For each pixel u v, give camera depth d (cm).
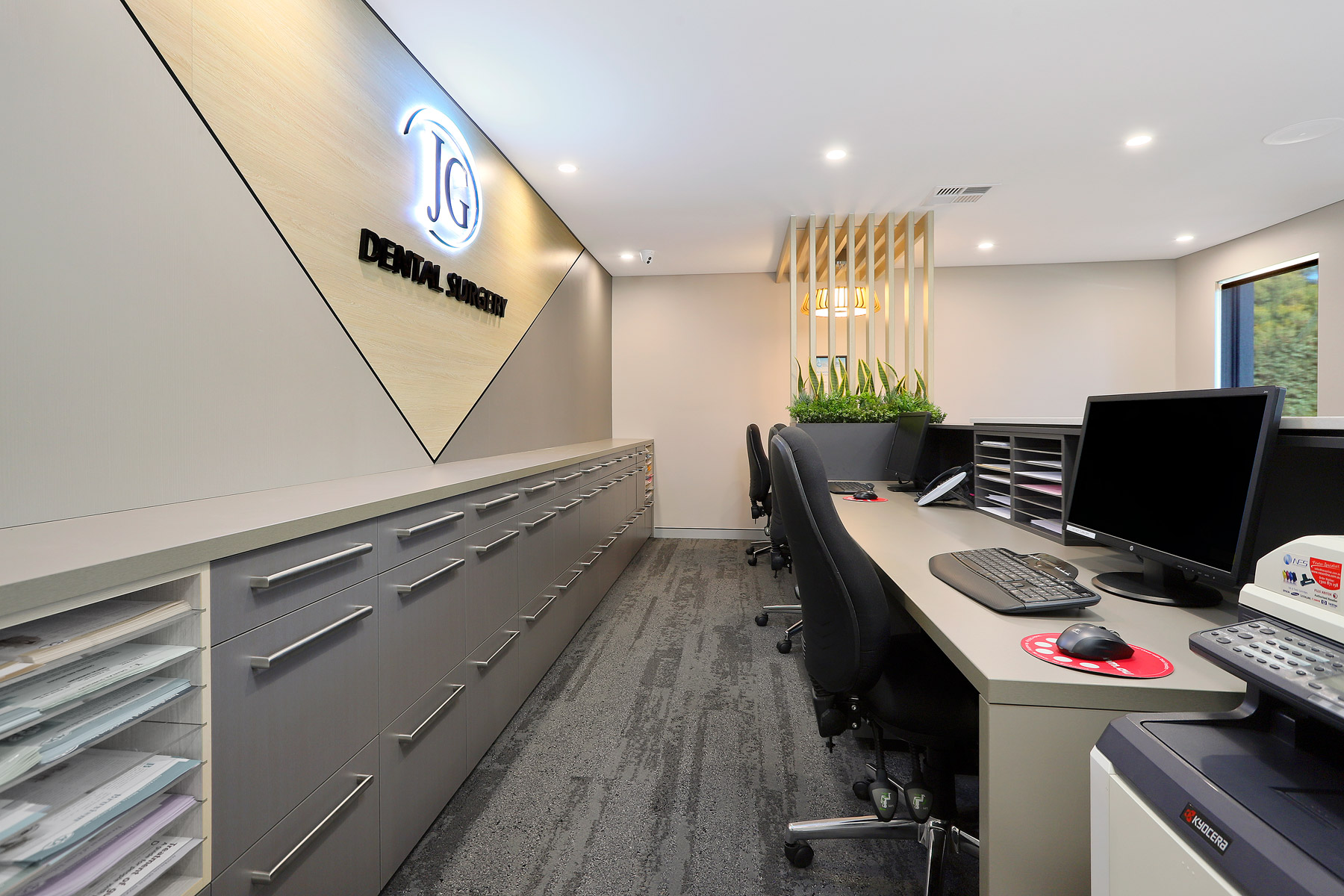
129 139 109
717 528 525
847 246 376
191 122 122
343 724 110
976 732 107
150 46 114
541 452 312
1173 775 57
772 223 394
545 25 195
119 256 108
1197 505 99
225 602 84
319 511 105
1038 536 170
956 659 87
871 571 109
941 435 289
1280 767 57
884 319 522
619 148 282
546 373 349
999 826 77
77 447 100
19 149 92
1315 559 60
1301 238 386
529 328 320
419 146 211
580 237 416
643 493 477
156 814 73
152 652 75
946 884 128
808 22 197
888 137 277
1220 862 49
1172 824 55
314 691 103
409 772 134
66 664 66
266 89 142
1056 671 79
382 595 123
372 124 184
